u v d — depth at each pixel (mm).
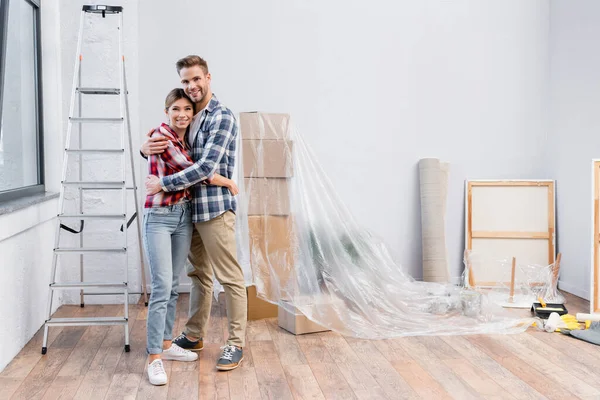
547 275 4809
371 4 5164
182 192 3168
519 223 5324
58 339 3730
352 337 3771
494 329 3898
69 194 4551
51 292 3520
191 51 4914
